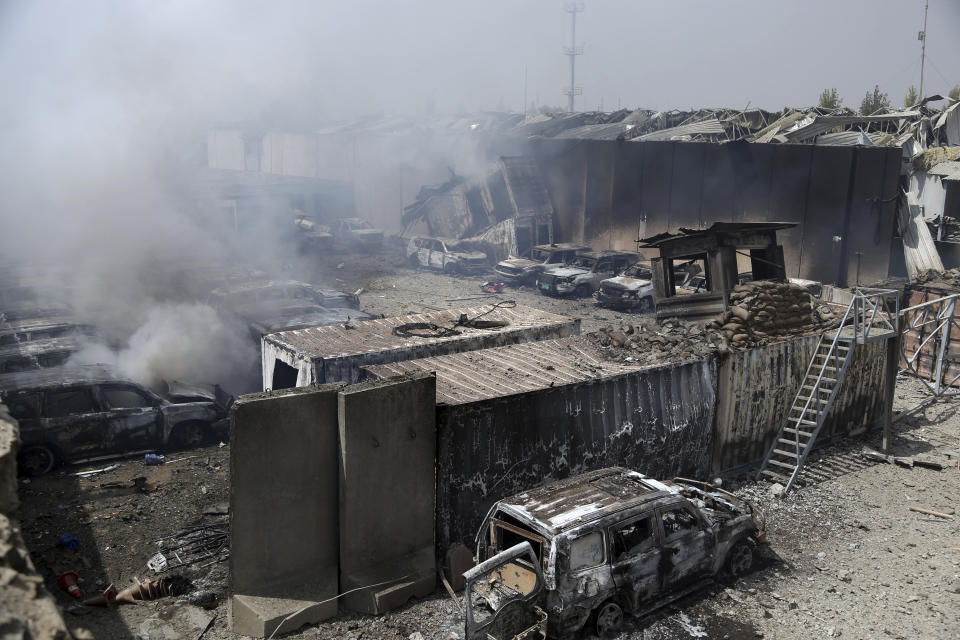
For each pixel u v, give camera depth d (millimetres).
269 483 7715
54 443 11438
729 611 8156
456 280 30672
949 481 11805
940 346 16203
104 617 7688
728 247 13180
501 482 9172
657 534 7941
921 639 7605
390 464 8273
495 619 6875
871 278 25516
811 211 26391
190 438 12727
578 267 27859
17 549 4770
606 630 7676
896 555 9445
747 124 33938
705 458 11438
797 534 9992
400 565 8477
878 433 13891
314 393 7879
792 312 12406
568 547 7195
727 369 11328
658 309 13961
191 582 8453
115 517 9945
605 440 10086
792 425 12406
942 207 24781
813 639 7641
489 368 10414
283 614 7586
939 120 28000
